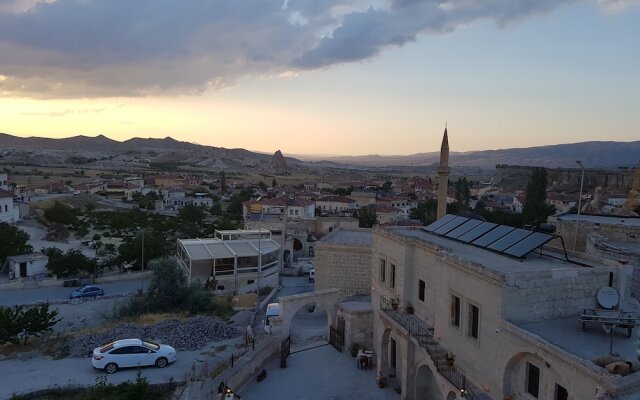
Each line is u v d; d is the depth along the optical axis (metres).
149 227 92.62
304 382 28.25
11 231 66.56
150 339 32.16
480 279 20.30
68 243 83.94
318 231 96.38
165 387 24.14
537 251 24.80
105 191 167.62
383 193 173.50
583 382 14.62
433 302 25.25
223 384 24.20
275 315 37.44
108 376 25.77
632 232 30.86
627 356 15.73
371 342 33.12
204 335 33.56
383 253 31.17
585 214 40.72
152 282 45.34
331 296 35.50
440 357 22.75
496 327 19.11
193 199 168.25
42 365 27.66
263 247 61.19
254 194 174.75
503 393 18.67
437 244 25.72
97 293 53.84
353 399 26.14
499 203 159.25
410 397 25.56
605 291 19.25
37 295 54.53
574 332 18.08
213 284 54.38
